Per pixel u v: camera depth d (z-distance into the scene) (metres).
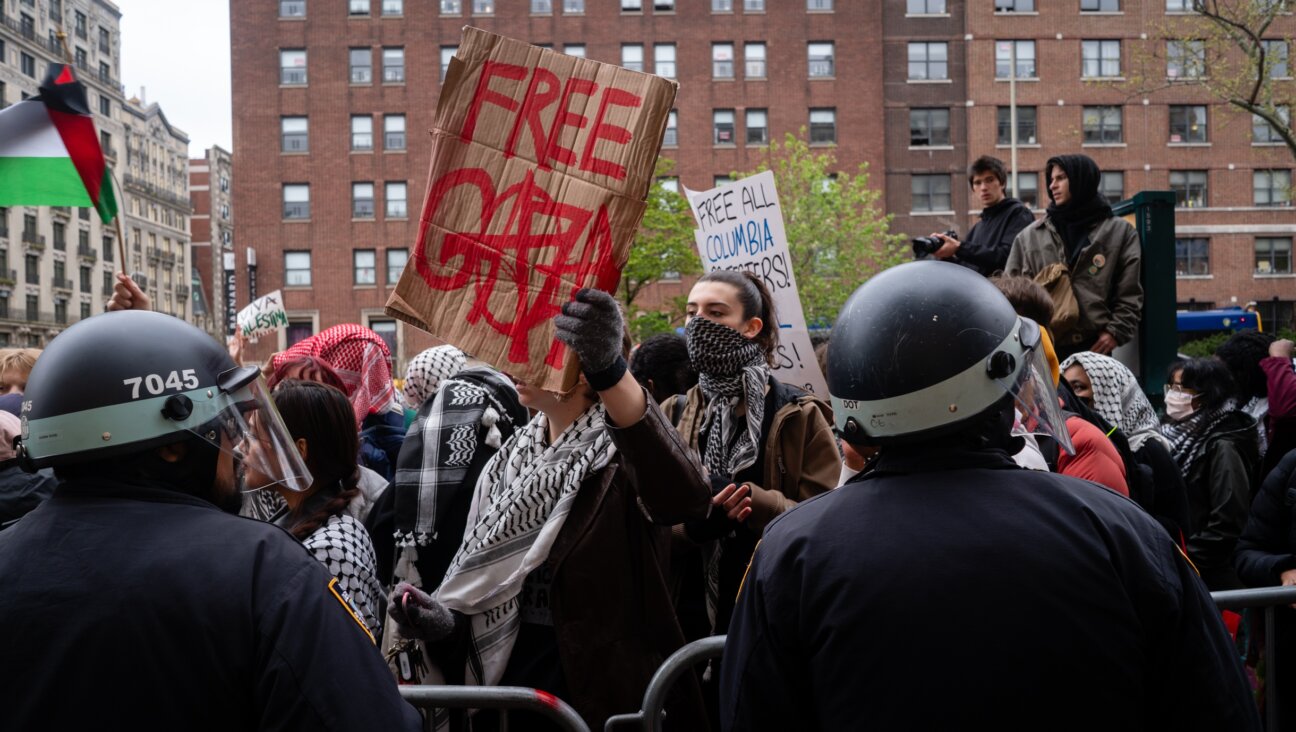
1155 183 43.06
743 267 4.78
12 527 1.60
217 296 98.62
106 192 3.19
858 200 37.28
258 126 42.50
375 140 42.41
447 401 3.09
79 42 74.12
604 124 2.36
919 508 1.57
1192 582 1.56
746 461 3.20
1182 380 4.84
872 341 1.63
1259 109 20.75
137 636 1.45
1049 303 3.25
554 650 2.64
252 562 1.53
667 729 2.59
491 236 2.36
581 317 2.14
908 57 43.22
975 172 6.67
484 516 2.65
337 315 42.38
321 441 2.72
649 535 2.61
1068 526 1.53
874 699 1.49
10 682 1.45
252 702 1.48
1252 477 4.80
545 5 42.78
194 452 1.65
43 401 1.57
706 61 42.94
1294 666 3.37
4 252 65.62
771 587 1.62
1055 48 42.81
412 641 2.66
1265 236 43.34
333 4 42.50
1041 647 1.45
